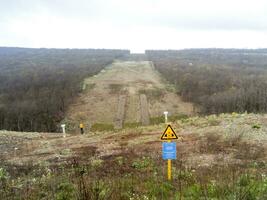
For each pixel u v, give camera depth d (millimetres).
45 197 7996
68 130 44312
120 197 7078
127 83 68438
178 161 11906
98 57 136625
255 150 12898
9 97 53719
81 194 6504
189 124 18766
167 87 64375
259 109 46031
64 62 112375
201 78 67688
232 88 57375
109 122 45250
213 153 12875
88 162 12711
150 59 132750
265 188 7117
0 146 17078
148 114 47750
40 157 14383
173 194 7879
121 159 12828
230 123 17531
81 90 61375
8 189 8961
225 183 7570
